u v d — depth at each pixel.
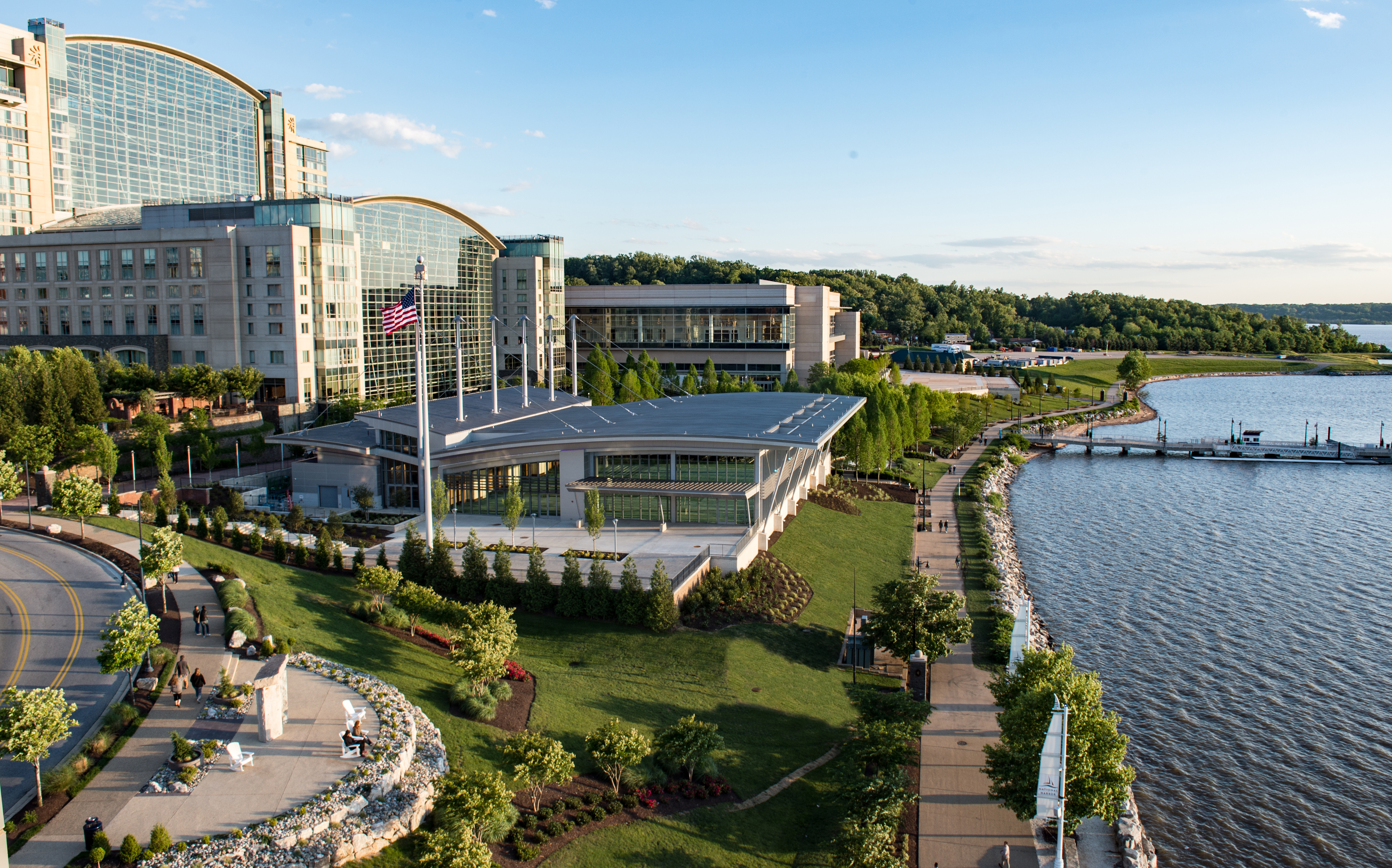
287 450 137.12
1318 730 77.38
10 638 56.81
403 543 94.00
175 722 49.34
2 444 104.25
